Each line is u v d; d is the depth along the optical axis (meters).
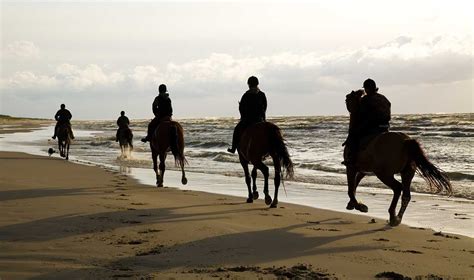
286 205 12.28
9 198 12.05
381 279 6.09
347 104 10.14
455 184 15.70
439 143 30.52
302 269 6.47
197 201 12.49
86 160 25.56
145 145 37.25
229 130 62.38
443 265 6.77
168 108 15.42
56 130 25.48
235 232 8.70
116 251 7.29
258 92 12.13
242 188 15.70
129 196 12.97
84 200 11.94
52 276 6.05
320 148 30.22
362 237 8.52
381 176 9.43
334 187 15.91
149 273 6.21
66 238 8.04
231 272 6.28
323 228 9.32
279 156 11.34
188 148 34.72
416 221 10.44
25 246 7.51
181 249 7.46
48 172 18.55
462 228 9.71
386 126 9.78
